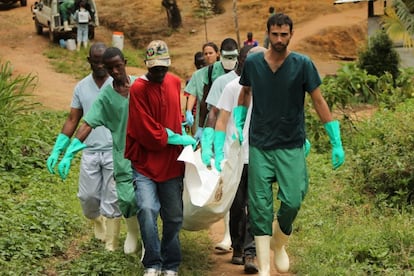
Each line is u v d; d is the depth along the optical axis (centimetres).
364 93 1563
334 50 2697
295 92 622
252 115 640
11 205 898
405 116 1088
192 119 892
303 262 711
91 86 736
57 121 1504
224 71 841
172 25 2988
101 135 745
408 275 657
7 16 3195
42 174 1104
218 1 3183
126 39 2998
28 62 2512
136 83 634
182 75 2536
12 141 1186
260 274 638
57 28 2695
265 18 3028
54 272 707
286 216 641
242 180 720
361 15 2931
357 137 1229
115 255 714
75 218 866
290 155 632
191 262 734
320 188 995
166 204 652
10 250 733
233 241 736
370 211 886
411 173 920
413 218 826
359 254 716
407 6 1449
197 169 647
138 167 646
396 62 1962
